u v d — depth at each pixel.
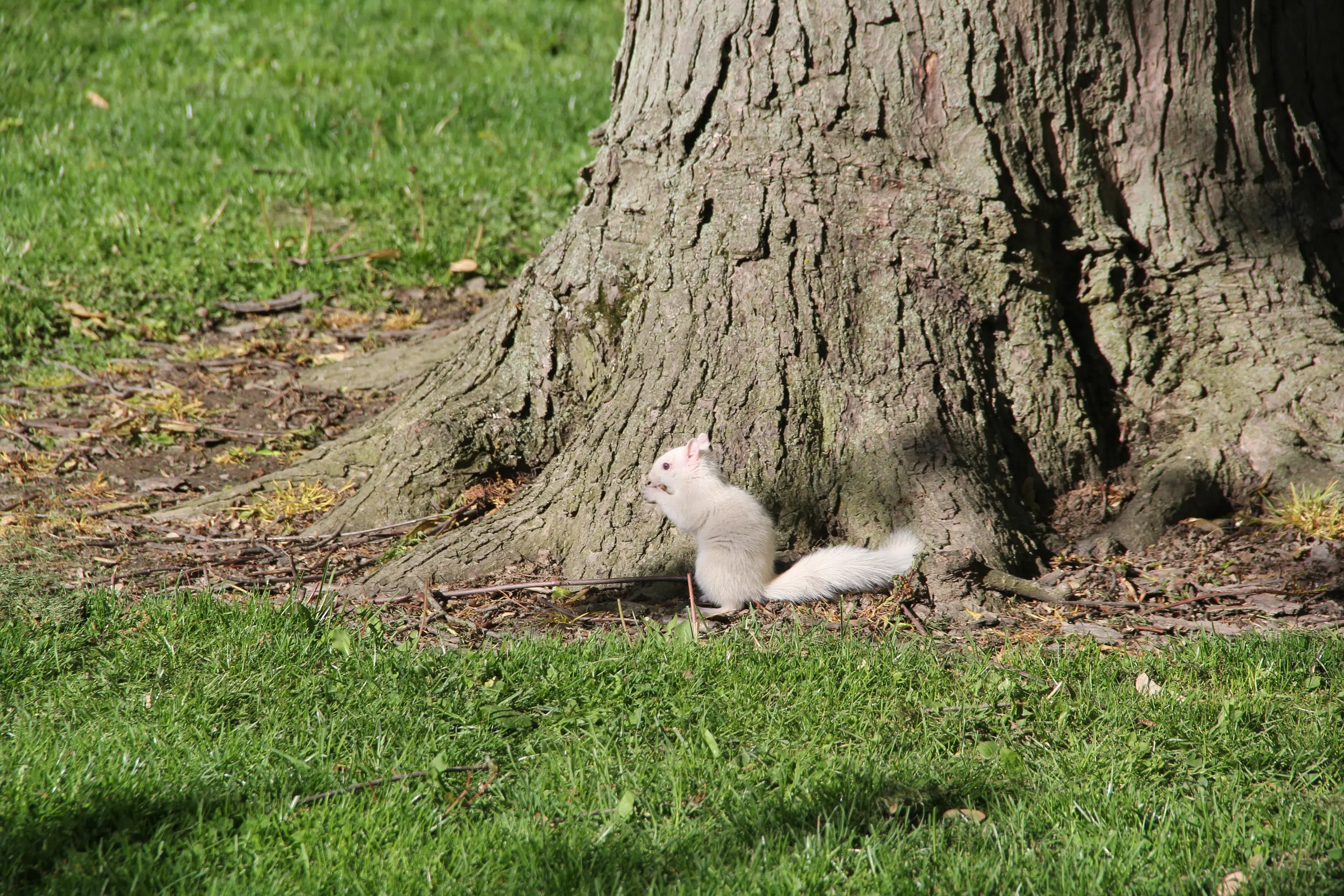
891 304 10.24
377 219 18.45
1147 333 10.87
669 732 6.91
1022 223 10.45
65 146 19.89
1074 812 6.05
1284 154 11.11
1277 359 10.56
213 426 13.14
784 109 10.41
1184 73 10.66
